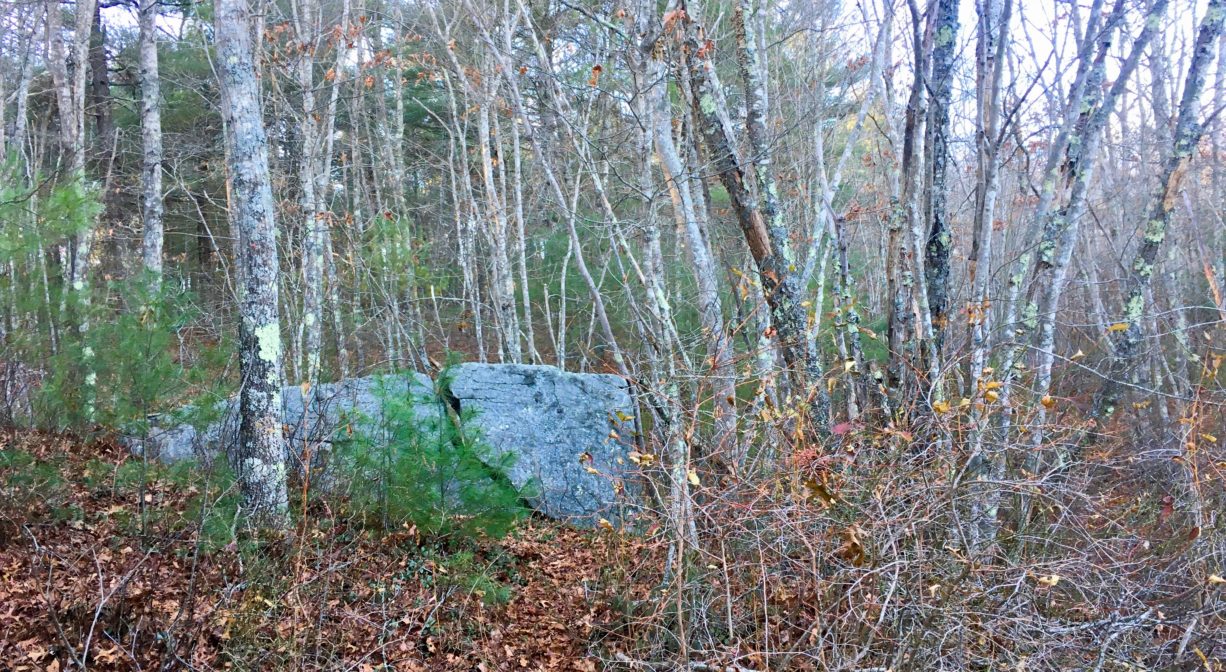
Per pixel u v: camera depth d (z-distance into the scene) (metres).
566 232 12.80
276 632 4.37
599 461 7.65
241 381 5.64
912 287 5.71
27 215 6.16
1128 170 12.69
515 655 4.98
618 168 10.20
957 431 4.61
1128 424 7.64
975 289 5.97
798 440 4.46
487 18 9.73
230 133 5.70
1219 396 6.67
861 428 4.73
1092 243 11.04
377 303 11.87
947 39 5.67
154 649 4.08
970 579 4.14
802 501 4.13
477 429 6.52
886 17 6.24
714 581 4.34
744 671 3.77
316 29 11.68
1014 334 6.25
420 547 6.05
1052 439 5.69
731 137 5.57
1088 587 4.26
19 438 5.90
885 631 4.02
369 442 6.12
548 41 10.15
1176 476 5.86
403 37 13.70
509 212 15.12
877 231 13.66
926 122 5.86
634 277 10.63
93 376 6.00
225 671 4.07
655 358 5.50
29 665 3.83
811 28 9.70
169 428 5.79
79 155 9.70
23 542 5.01
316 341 10.38
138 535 5.23
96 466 5.70
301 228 11.34
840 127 13.27
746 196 5.58
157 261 8.94
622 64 8.29
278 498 5.57
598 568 5.55
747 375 4.89
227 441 6.11
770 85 11.45
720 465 4.84
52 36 10.23
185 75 14.19
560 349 12.20
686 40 5.65
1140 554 4.95
